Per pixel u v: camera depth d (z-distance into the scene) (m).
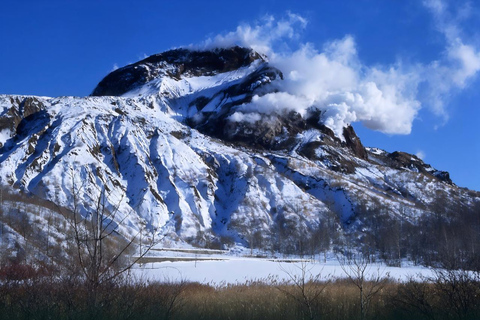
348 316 15.34
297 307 16.16
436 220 141.50
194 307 16.69
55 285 14.02
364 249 113.38
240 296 19.88
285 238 134.50
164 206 148.50
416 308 15.91
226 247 132.50
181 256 79.00
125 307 13.31
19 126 176.38
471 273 17.50
